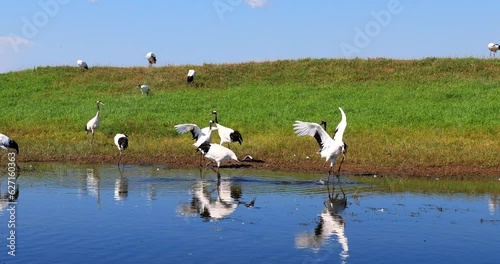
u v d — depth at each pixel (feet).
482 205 44.24
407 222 39.11
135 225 37.86
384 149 65.51
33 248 32.94
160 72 125.39
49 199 45.32
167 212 41.45
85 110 98.78
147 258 31.37
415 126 82.79
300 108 96.37
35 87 119.24
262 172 57.93
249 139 74.95
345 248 33.42
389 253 32.60
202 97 106.52
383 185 51.85
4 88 119.14
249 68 124.98
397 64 122.42
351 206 43.75
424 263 30.94
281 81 117.80
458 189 50.37
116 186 50.60
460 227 37.99
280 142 70.90
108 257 31.50
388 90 107.04
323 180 53.78
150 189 49.44
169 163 63.41
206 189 49.60
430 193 48.55
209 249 33.09
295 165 60.90
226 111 95.71
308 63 125.70
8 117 94.43
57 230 36.52
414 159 61.31
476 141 71.00
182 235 35.81
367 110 93.25
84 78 124.36
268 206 43.62
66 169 59.88
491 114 88.17
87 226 37.55
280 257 31.86
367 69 120.67
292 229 37.42
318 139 53.57
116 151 68.90
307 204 44.34
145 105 100.83
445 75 115.65
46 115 95.91
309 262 30.96
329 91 107.65
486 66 119.03
